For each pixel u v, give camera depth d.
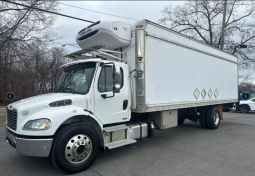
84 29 6.09
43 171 4.30
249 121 12.08
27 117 3.93
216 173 4.18
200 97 7.90
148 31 5.60
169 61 6.37
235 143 6.60
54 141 3.92
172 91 6.47
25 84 22.72
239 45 23.19
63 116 3.97
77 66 5.19
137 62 5.32
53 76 26.64
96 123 4.56
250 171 4.28
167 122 6.52
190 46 7.37
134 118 6.12
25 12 15.30
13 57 16.62
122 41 5.40
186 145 6.38
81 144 4.15
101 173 4.16
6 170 4.37
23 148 3.79
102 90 4.81
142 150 5.84
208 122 8.95
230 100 10.34
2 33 13.84
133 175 4.07
